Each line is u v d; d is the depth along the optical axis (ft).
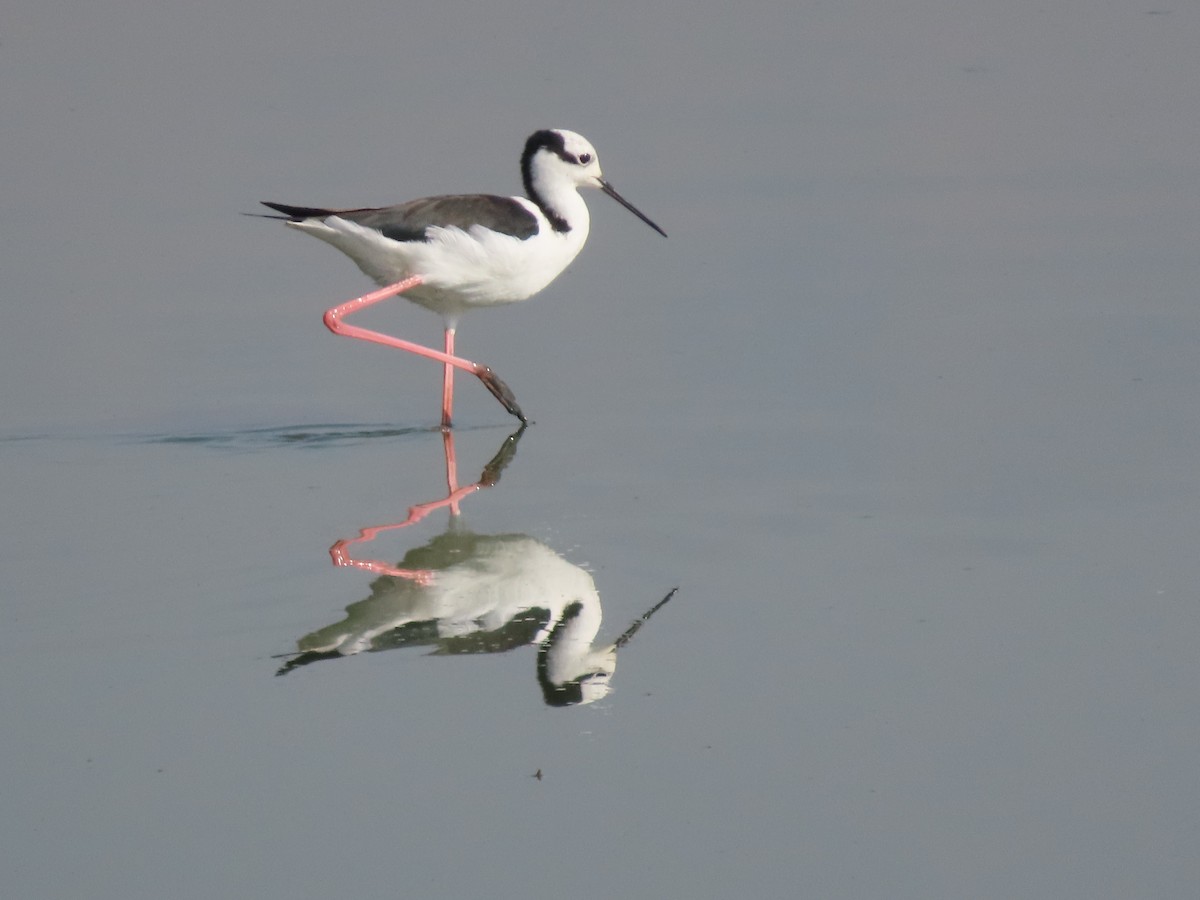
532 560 33.12
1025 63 70.85
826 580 31.78
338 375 45.32
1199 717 26.76
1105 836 23.98
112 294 49.98
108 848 24.27
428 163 58.44
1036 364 42.65
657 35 75.87
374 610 31.42
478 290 42.34
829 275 49.83
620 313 48.06
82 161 60.18
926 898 22.79
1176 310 45.80
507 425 41.65
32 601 31.60
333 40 75.05
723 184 57.88
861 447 38.19
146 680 28.78
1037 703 27.35
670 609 30.89
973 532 33.50
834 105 66.23
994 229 52.95
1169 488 35.17
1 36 75.05
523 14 79.41
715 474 37.11
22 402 42.91
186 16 78.54
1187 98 65.51
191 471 38.70
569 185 43.52
